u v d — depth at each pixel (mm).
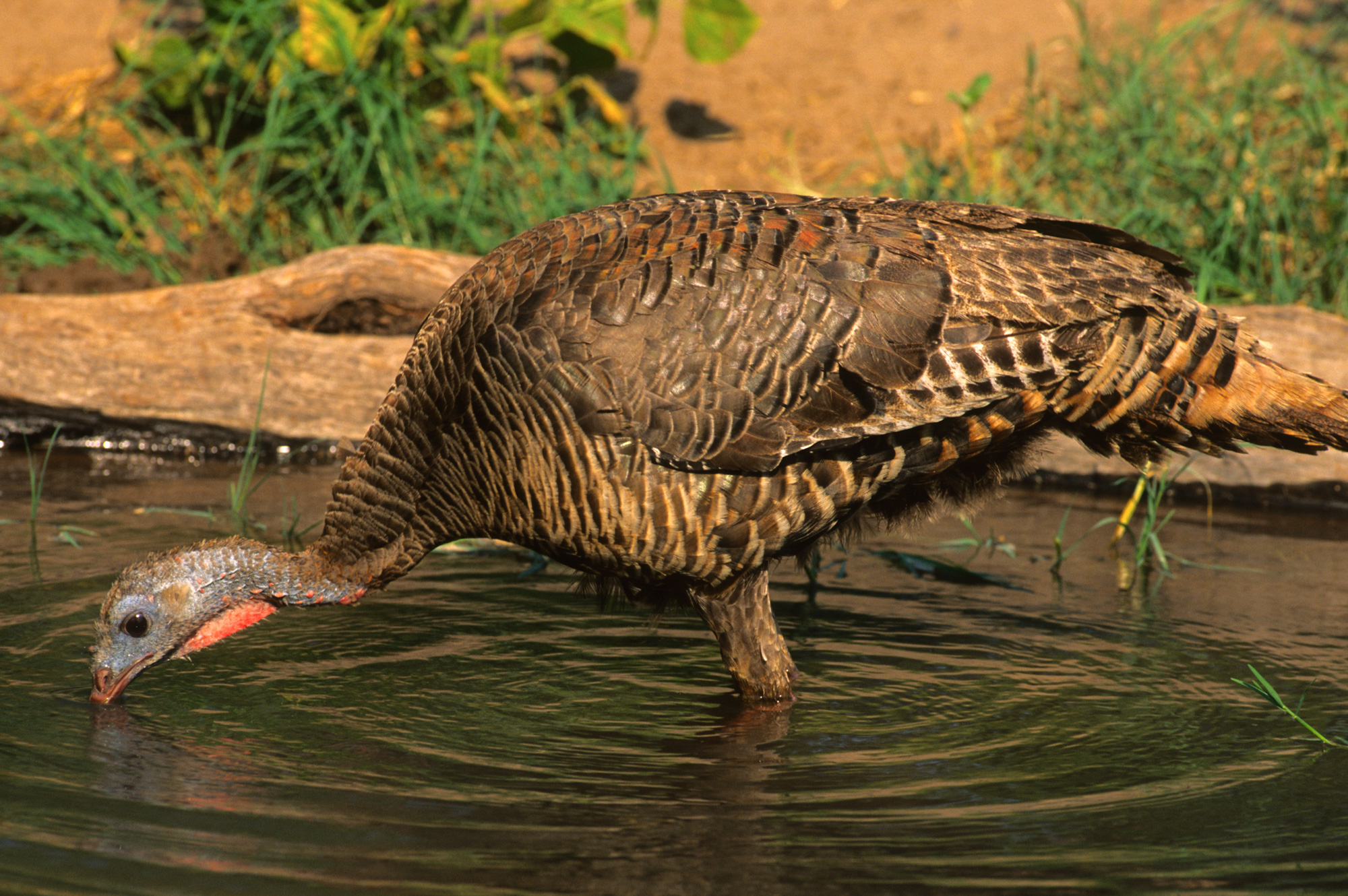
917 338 8398
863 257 8531
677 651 10328
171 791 7742
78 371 14594
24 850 6965
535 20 18172
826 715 9102
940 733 8789
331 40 17156
